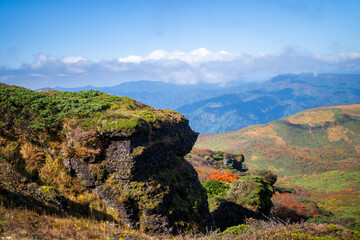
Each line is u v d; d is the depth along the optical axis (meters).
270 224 9.97
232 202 19.77
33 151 11.50
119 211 10.86
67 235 6.60
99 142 11.47
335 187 66.94
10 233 5.70
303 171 146.88
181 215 12.03
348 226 21.30
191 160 49.69
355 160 157.75
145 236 8.93
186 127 16.69
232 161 55.47
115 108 13.86
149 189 11.28
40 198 8.49
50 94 15.28
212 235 9.69
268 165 159.38
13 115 12.09
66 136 11.96
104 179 11.38
